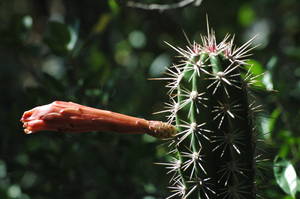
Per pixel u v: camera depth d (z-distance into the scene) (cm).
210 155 605
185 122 612
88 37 1029
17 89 1293
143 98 1222
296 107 945
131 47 1379
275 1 1617
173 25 1290
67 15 1212
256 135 632
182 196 642
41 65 1409
